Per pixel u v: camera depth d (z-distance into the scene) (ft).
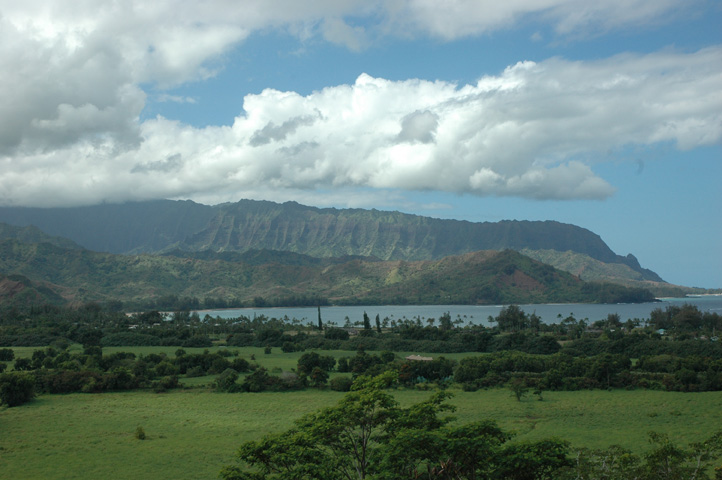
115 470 220.84
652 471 144.05
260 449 148.46
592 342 588.50
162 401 363.76
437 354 599.98
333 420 145.07
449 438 138.21
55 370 445.37
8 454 241.96
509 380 416.26
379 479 133.18
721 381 371.35
